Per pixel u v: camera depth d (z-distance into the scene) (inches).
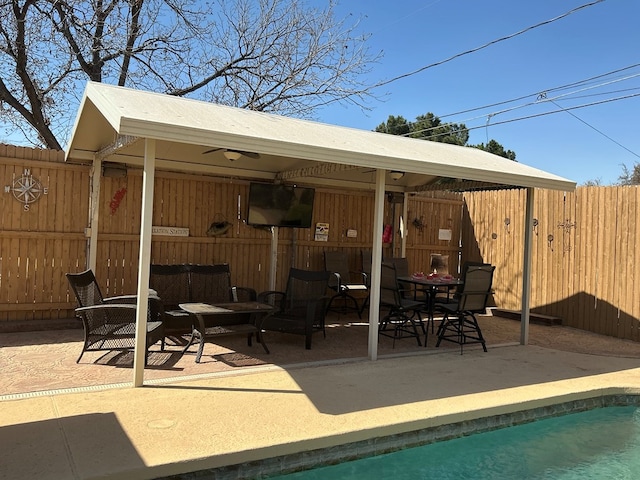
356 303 348.2
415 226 390.6
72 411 145.6
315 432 136.5
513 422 172.7
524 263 272.7
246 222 305.1
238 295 276.5
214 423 140.3
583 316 323.6
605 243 313.3
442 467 145.8
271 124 227.0
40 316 258.8
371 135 282.4
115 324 195.2
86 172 266.1
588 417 186.9
